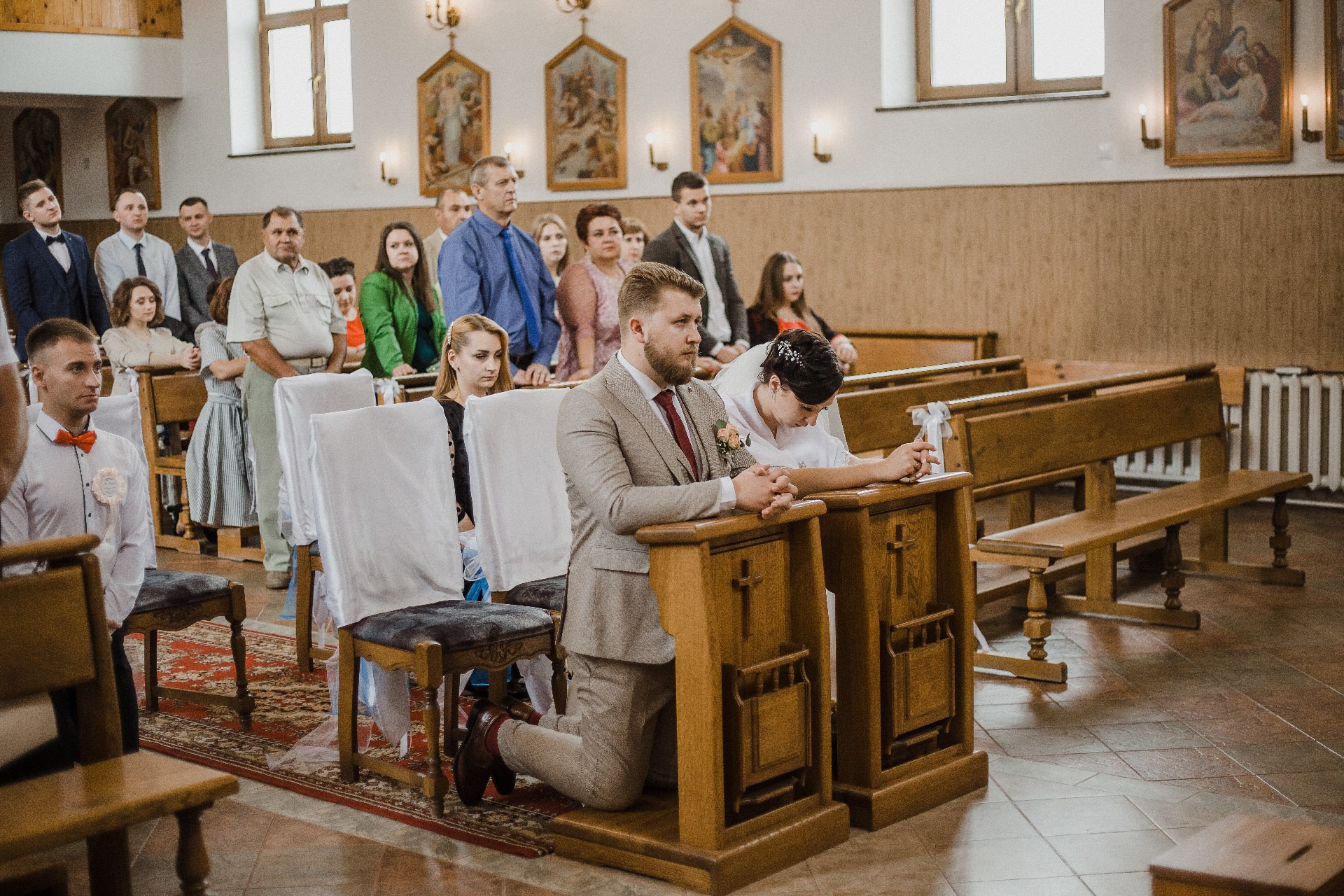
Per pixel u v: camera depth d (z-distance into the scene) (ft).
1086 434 20.12
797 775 11.55
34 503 12.12
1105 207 29.84
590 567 11.22
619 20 35.65
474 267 21.17
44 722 9.43
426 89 39.58
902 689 12.25
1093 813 12.42
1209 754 14.10
